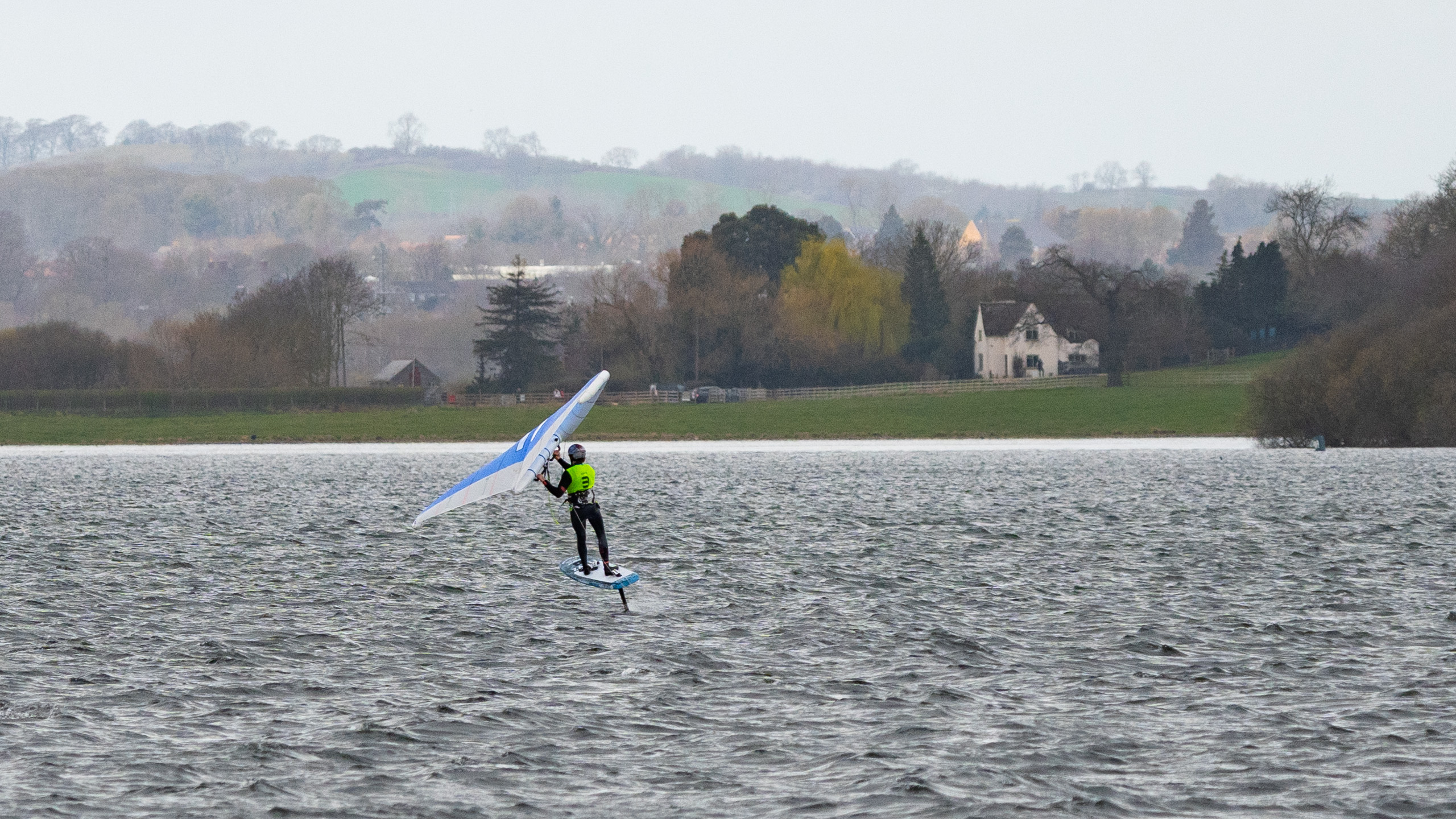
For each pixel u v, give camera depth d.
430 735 63.16
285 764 58.53
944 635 87.25
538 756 59.94
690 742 62.09
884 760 59.06
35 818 51.44
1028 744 61.47
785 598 103.12
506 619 93.88
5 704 68.25
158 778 56.50
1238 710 67.44
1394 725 64.12
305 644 84.81
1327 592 104.06
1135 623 91.31
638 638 86.81
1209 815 52.00
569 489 95.56
